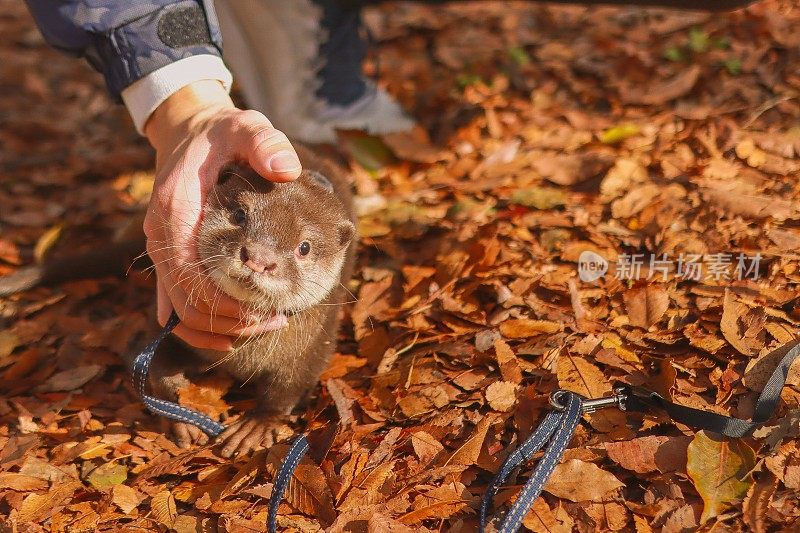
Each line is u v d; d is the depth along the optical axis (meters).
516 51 1.46
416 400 0.88
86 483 0.86
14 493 0.85
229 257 0.83
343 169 1.20
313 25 1.24
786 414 0.82
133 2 0.87
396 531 0.77
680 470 0.80
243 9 1.21
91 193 1.28
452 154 1.23
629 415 0.84
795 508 0.77
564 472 0.80
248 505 0.82
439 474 0.81
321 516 0.80
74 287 1.10
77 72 1.66
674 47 1.36
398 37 1.60
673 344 0.90
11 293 1.07
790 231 0.99
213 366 0.94
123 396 0.96
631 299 0.94
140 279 1.11
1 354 1.01
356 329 0.98
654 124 1.18
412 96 1.37
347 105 1.25
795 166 1.07
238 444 0.88
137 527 0.81
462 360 0.91
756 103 1.19
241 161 0.88
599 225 1.03
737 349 0.88
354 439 0.86
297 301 0.87
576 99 1.31
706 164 1.08
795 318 0.90
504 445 0.83
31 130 1.45
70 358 1.00
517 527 0.76
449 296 0.98
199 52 0.88
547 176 1.12
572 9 1.59
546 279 0.97
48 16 0.89
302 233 0.88
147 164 1.34
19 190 1.30
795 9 1.39
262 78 1.23
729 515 0.77
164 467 0.86
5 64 1.69
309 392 0.93
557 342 0.90
